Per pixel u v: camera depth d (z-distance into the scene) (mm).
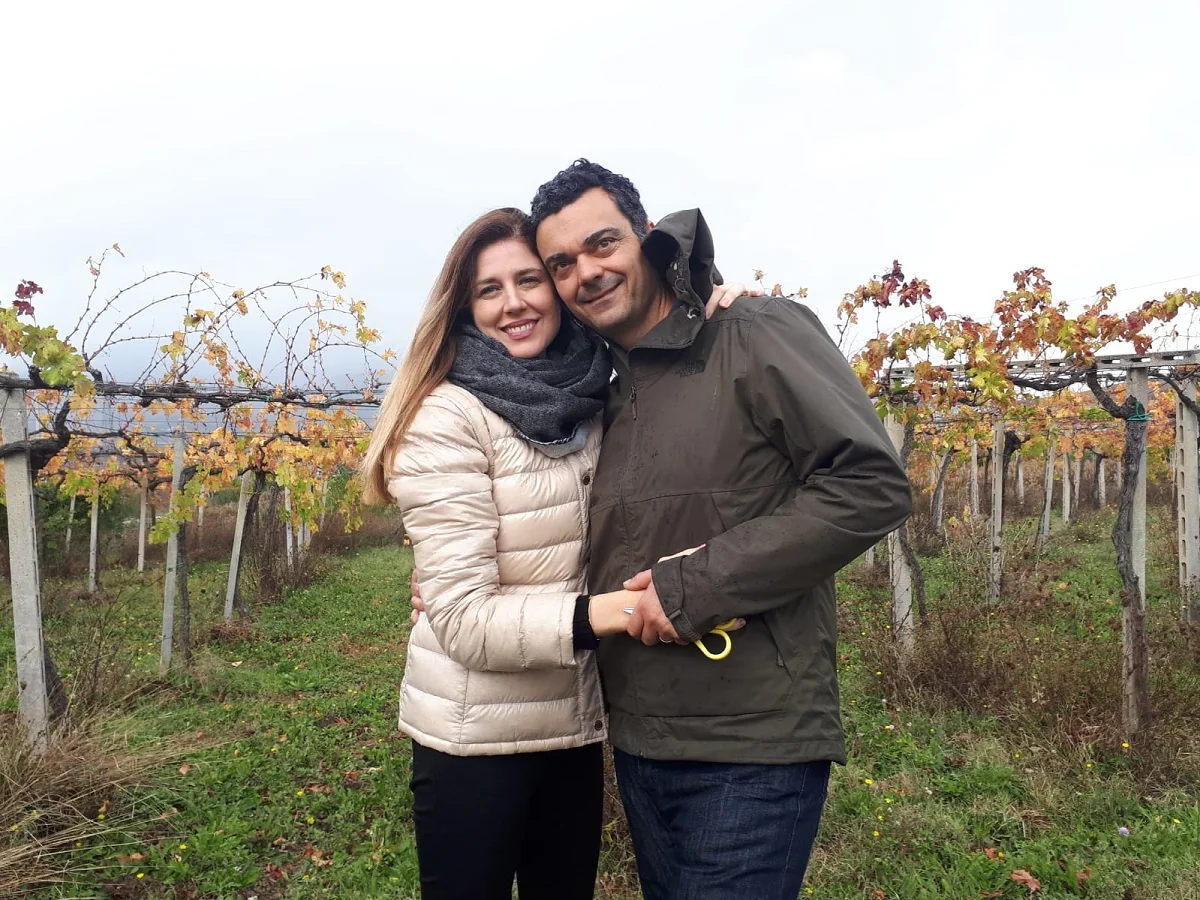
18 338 4184
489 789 1718
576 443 1745
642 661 1612
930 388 5945
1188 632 5727
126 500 15594
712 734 1528
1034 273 5473
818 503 1406
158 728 4973
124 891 3182
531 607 1567
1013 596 7863
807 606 1575
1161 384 9117
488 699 1699
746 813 1492
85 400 5262
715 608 1430
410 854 3396
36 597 4152
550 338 1853
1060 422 11812
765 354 1499
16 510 4168
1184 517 7547
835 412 1414
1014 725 4586
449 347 1807
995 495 8633
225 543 14547
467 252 1794
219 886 3211
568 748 1838
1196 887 2977
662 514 1573
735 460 1538
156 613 9117
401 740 4840
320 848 3527
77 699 4809
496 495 1694
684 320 1599
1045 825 3596
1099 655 4965
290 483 7965
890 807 3676
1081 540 13391
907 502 1422
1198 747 4238
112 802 3764
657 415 1615
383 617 9227
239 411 7605
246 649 7676
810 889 3086
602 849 3285
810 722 1523
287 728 5094
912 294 5801
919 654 5410
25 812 3492
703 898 1477
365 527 17000
